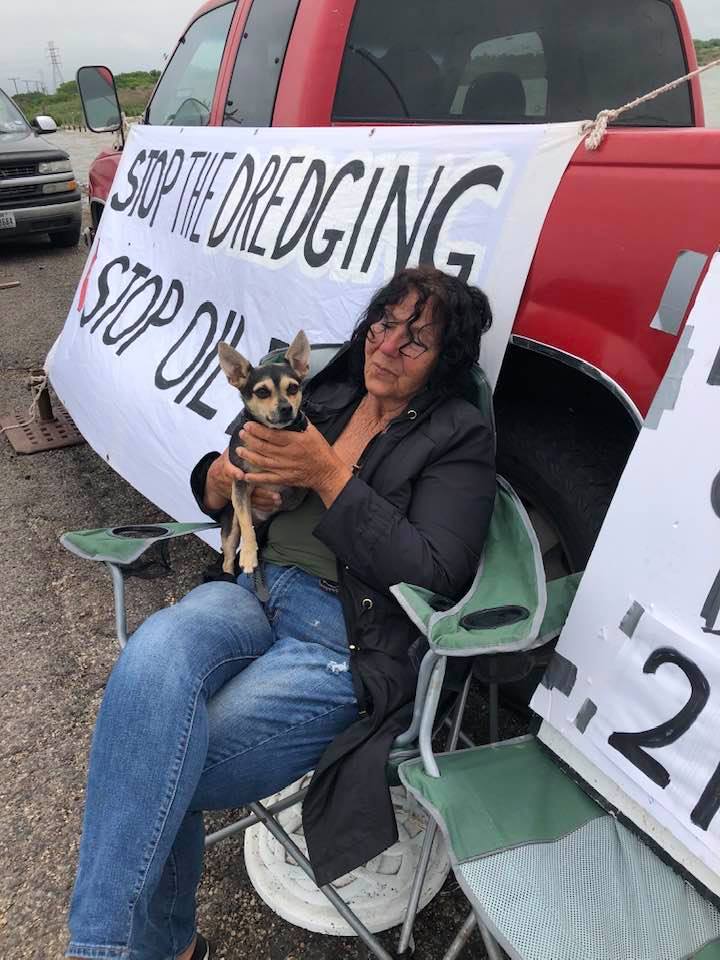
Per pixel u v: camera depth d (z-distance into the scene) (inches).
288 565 72.7
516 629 52.8
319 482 63.0
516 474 79.2
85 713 95.0
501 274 70.8
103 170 197.8
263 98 118.3
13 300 281.3
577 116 123.7
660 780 49.2
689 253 56.3
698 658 47.9
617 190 61.6
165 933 59.1
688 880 48.2
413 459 66.6
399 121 112.8
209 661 61.9
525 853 48.5
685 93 133.1
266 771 61.1
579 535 73.0
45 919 71.1
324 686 63.1
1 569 124.6
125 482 151.6
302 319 96.6
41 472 156.8
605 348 62.7
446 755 56.9
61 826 80.2
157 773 54.4
